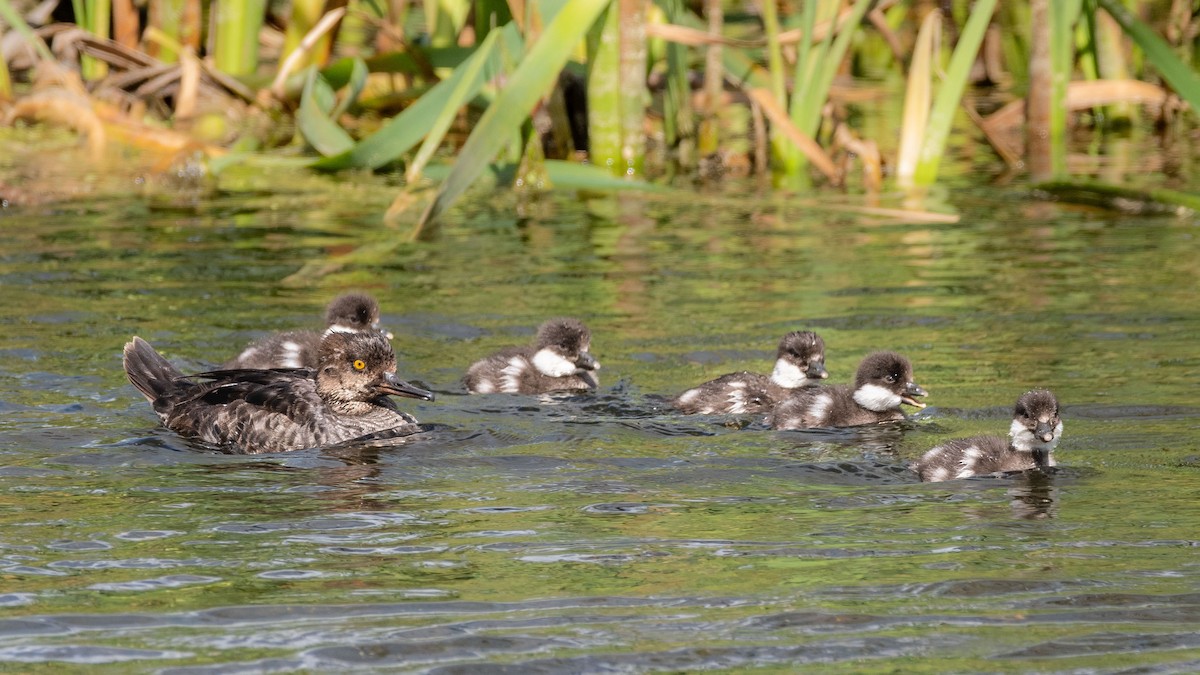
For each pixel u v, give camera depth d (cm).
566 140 2581
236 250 1997
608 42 2380
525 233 2141
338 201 2334
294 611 883
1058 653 822
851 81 3366
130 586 922
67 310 1673
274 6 3231
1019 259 1967
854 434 1313
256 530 1034
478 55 1994
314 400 1297
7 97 2672
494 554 986
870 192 2438
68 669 799
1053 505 1094
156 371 1367
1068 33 2616
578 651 825
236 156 2317
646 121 2902
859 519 1066
